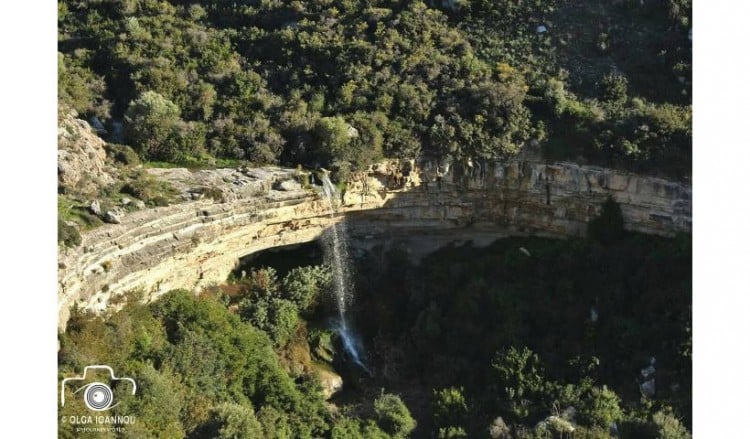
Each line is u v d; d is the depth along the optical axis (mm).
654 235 40625
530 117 43000
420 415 35656
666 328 35875
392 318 41281
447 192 43062
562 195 42031
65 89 41594
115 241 32344
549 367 35500
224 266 39625
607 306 37812
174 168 39250
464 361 37406
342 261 42375
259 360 34562
